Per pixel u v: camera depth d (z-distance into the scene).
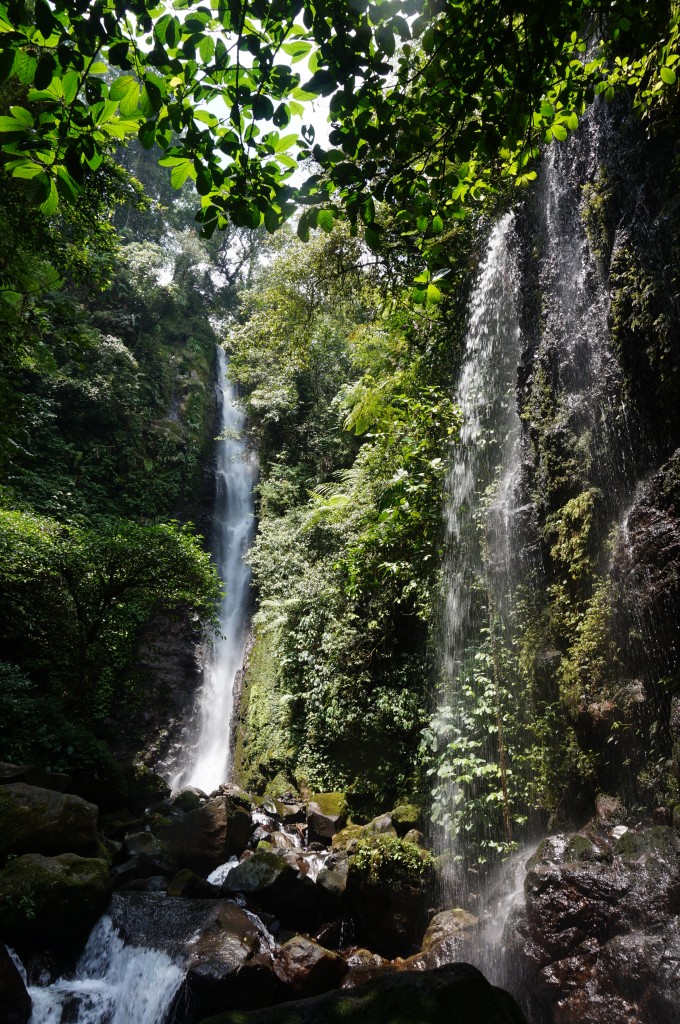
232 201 2.37
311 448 15.56
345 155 2.38
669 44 3.29
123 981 4.66
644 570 4.55
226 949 4.68
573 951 3.41
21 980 4.27
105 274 8.52
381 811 7.57
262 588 13.58
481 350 7.83
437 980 2.97
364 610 9.15
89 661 9.91
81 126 2.10
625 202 5.28
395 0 2.12
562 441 5.79
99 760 8.37
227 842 7.22
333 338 14.66
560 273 6.23
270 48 2.12
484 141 2.52
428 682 7.43
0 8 1.89
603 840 3.95
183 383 20.53
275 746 10.77
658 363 4.68
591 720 4.77
